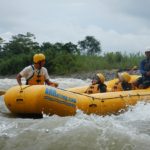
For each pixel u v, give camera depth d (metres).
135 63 27.36
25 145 5.55
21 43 43.31
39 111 8.02
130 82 10.79
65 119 6.49
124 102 9.27
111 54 29.34
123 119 8.24
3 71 34.09
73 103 8.41
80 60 29.94
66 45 35.09
